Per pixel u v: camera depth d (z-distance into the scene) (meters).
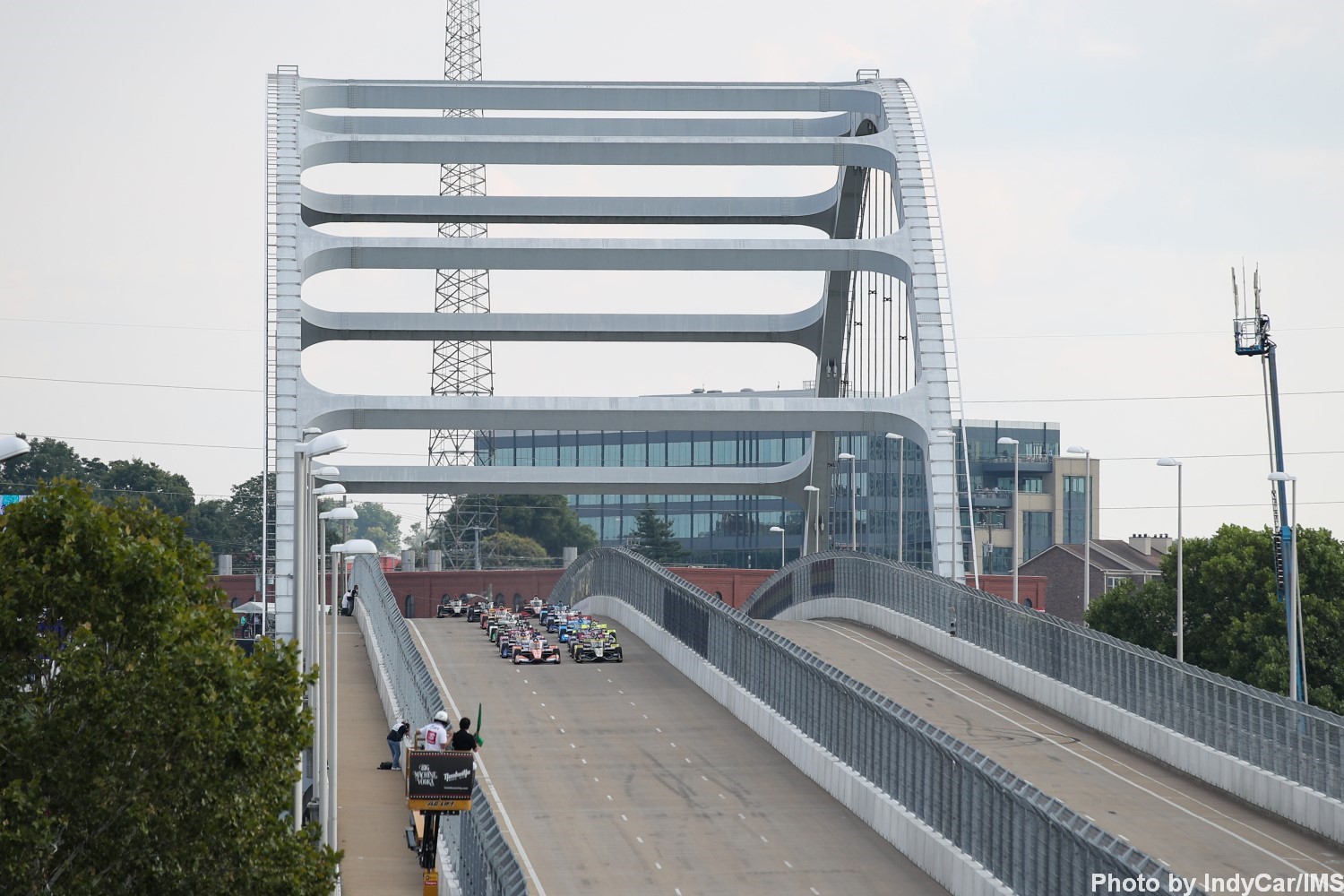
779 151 199.75
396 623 148.88
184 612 58.91
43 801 51.78
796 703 122.19
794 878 89.25
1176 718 113.81
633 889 87.31
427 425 182.38
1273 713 100.81
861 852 94.69
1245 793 102.31
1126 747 119.25
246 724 57.62
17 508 57.09
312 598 107.75
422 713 117.75
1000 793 81.31
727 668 145.75
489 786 111.56
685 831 99.44
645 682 157.62
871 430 188.50
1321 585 178.00
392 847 97.81
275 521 176.38
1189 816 98.00
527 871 90.62
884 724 100.75
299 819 87.25
